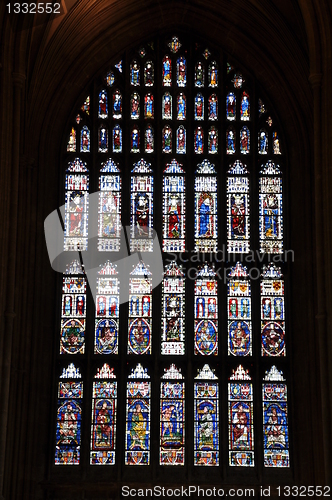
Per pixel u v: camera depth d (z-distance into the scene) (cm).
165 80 3519
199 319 3288
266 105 3472
